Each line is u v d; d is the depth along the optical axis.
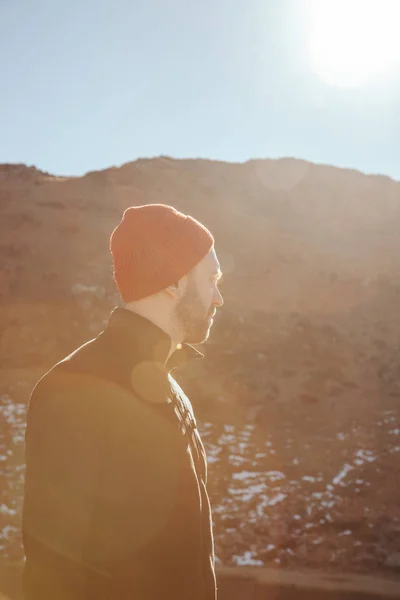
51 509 1.42
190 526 1.56
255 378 19.05
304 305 25.28
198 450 1.72
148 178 33.91
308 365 20.28
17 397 17.45
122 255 1.72
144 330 1.66
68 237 27.95
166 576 1.50
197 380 18.81
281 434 16.25
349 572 10.70
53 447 1.45
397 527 12.13
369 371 20.34
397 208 35.06
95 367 1.56
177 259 1.69
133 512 1.49
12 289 23.69
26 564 1.45
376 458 14.99
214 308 1.82
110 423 1.51
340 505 12.93
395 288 26.95
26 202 30.56
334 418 17.28
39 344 20.72
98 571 1.43
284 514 12.50
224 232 30.78
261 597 9.37
